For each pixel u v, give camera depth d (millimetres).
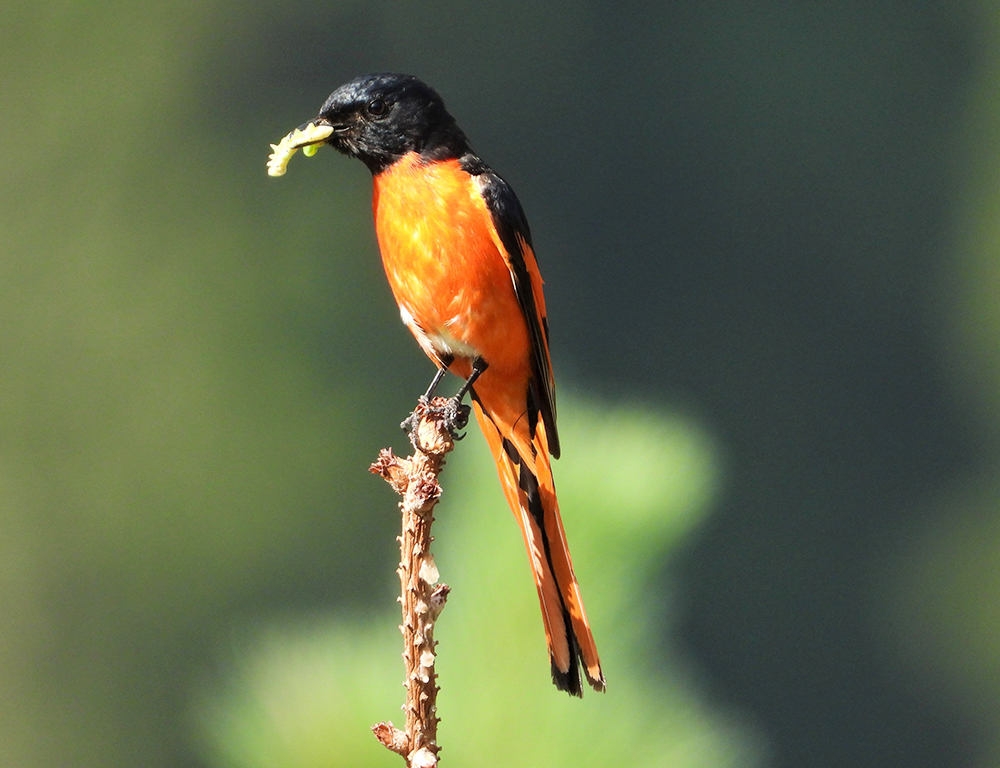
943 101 28000
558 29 28344
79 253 26344
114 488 25312
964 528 26094
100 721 24391
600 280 27688
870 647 25203
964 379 27062
